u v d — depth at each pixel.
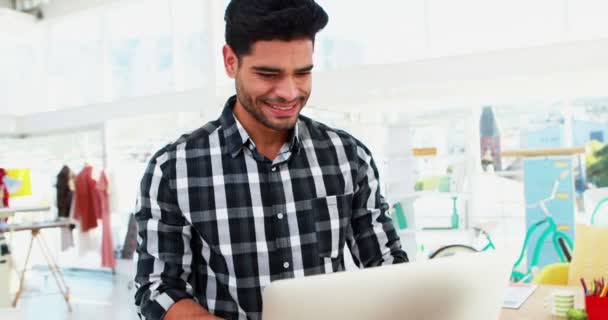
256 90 1.00
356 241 1.26
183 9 7.33
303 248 1.14
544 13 5.25
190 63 7.33
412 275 0.76
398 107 5.82
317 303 0.70
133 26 7.80
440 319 0.80
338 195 1.19
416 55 5.88
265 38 0.96
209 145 1.16
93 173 7.77
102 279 7.32
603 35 4.79
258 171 1.15
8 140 8.45
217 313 1.12
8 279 5.31
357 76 5.42
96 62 8.15
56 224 5.82
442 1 5.71
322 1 6.31
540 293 2.17
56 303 5.93
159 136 7.45
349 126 6.07
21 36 8.85
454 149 5.80
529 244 4.77
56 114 7.87
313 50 1.01
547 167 4.72
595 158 6.47
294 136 1.15
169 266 1.09
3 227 5.41
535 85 4.92
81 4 8.15
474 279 0.83
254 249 1.12
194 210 1.12
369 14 6.10
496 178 6.61
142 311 1.03
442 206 5.12
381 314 0.75
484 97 5.36
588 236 2.65
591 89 5.07
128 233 7.52
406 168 5.24
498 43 5.48
